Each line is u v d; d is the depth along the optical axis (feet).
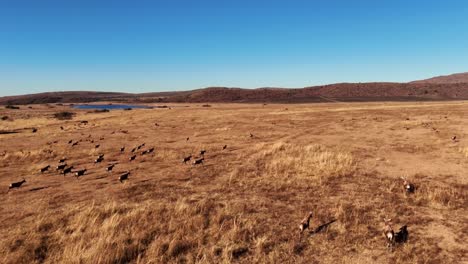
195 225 33.37
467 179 49.88
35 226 34.01
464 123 121.80
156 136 120.98
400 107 215.51
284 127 136.56
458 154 68.39
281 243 29.89
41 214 38.37
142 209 38.27
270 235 31.58
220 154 78.95
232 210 38.09
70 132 137.69
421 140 89.71
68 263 26.02
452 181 49.16
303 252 28.27
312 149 79.66
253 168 61.26
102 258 26.89
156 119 194.18
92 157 79.36
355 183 49.14
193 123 164.96
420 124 124.57
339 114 181.78
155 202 41.96
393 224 33.40
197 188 48.85
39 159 77.66
